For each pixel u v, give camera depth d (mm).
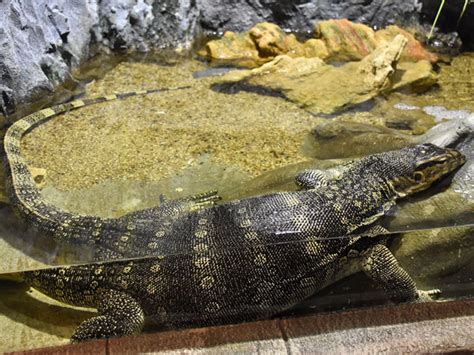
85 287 973
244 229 977
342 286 1066
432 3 1655
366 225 1028
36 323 1004
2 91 1209
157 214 991
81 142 1131
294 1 1706
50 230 954
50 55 1357
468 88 1347
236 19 1710
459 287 1100
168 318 979
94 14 1531
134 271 961
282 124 1209
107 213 986
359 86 1342
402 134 1174
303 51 1550
